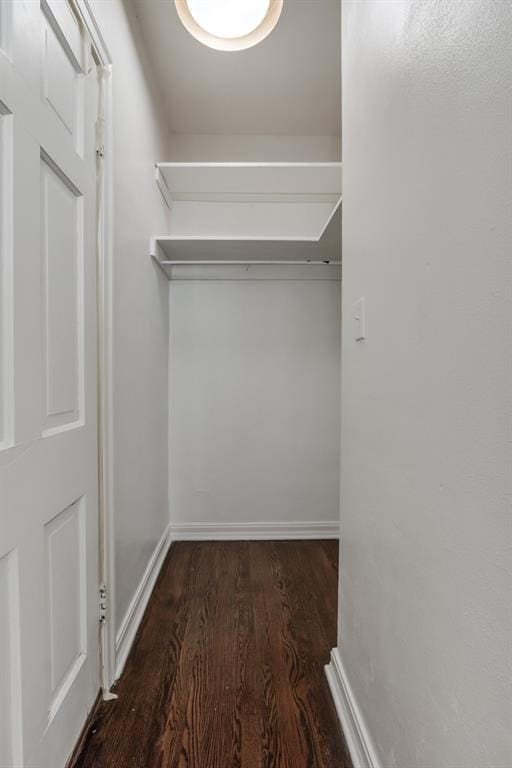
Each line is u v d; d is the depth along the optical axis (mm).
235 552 2393
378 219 964
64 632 996
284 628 1652
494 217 512
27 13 794
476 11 544
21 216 776
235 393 2592
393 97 860
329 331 2604
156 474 2143
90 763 1071
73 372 1056
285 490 2621
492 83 512
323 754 1104
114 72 1373
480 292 542
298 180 2314
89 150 1150
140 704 1257
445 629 631
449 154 624
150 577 1948
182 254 2336
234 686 1337
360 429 1110
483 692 531
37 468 847
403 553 797
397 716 819
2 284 727
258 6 1507
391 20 865
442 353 647
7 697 739
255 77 2076
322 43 1859
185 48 1882
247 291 2580
